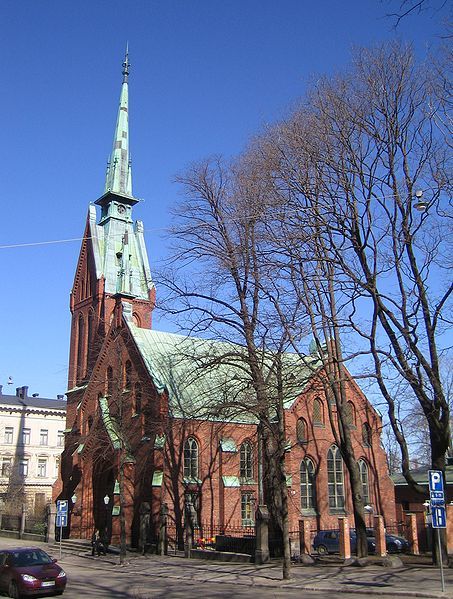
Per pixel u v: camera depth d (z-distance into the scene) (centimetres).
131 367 4859
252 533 4494
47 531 4878
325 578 2498
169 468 4350
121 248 6556
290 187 2678
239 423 4806
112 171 6788
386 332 2555
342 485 4981
